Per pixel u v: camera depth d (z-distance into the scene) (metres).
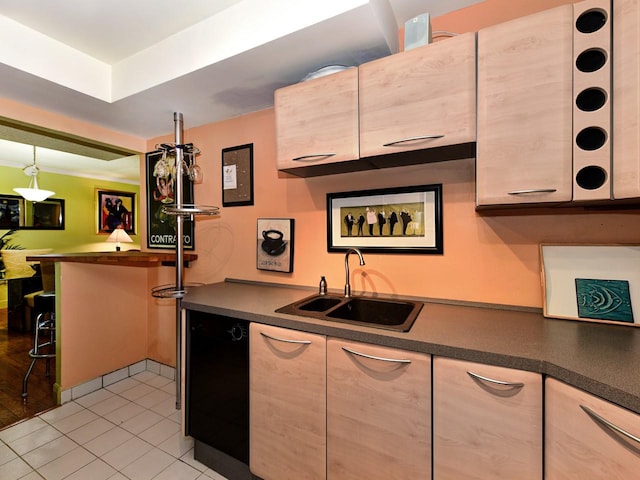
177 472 1.58
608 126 0.96
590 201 1.03
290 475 1.31
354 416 1.16
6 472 1.56
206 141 2.39
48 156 4.27
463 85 1.15
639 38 0.91
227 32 1.49
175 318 2.57
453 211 1.53
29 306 3.71
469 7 1.51
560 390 0.84
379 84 1.31
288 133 1.53
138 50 1.79
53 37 1.65
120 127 2.41
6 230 4.65
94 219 5.69
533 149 1.06
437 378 1.01
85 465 1.61
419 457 1.05
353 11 1.21
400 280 1.67
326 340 1.21
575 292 1.26
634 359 0.89
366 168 1.65
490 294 1.46
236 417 1.47
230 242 2.29
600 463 0.76
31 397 2.29
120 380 2.57
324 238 1.90
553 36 1.03
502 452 0.93
